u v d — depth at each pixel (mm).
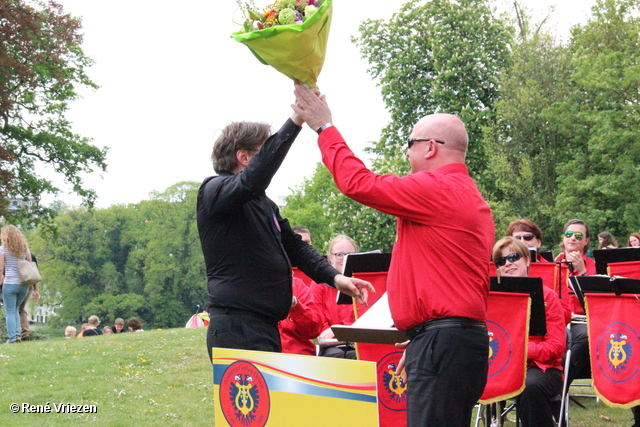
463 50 25828
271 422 2527
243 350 2627
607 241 8586
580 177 24688
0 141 25109
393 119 27281
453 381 2590
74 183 27672
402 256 2764
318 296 5035
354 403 2312
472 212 2684
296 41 2490
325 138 2760
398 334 2955
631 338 4324
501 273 4598
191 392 6262
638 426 4688
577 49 26281
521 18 28312
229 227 2961
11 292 9781
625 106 23453
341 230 23516
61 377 6773
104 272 63844
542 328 4195
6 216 24078
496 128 25719
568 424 4902
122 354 8055
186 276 60906
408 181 2689
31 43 23766
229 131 3125
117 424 5129
